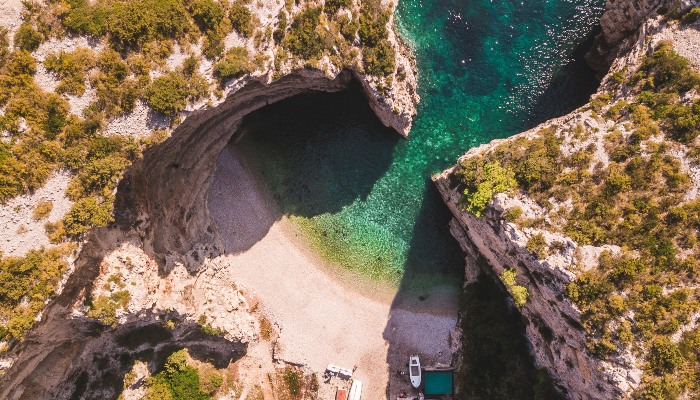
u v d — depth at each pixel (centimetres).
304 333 4481
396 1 4325
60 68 3052
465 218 4044
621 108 3572
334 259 4547
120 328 3753
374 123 4534
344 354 4469
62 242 3084
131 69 3203
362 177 4569
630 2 3872
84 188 3134
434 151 4512
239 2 3331
